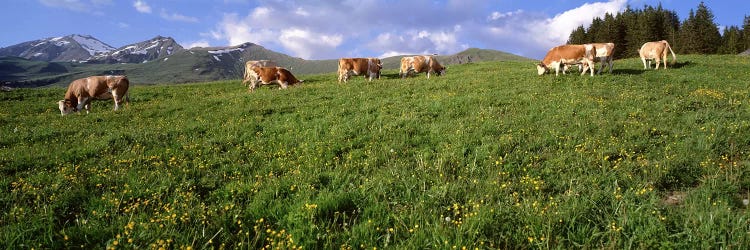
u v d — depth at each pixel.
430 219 5.41
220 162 8.55
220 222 5.41
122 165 8.17
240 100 18.05
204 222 5.41
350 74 27.36
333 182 6.93
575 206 5.54
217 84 31.72
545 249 4.61
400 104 14.54
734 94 15.12
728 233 4.77
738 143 8.57
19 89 26.67
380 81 22.89
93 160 8.62
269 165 8.25
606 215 5.34
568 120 11.13
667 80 19.72
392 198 6.24
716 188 6.22
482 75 24.08
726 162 7.57
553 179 7.02
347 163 8.13
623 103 13.27
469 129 10.39
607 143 8.94
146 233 5.00
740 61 31.55
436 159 8.19
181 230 5.26
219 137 10.82
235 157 8.93
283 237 4.98
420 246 4.74
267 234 5.20
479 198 6.11
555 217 5.20
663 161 7.37
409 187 6.57
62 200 6.14
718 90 16.23
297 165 8.23
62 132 11.77
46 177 7.25
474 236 4.82
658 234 4.81
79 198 6.32
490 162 7.83
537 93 15.73
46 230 5.14
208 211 5.67
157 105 17.91
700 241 4.68
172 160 8.56
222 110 15.59
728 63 29.41
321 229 5.20
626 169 7.21
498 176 7.07
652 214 5.36
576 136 9.48
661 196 6.36
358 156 8.73
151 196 6.47
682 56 37.69
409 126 11.12
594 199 5.92
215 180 7.32
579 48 21.25
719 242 4.55
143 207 5.93
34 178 7.19
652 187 6.41
